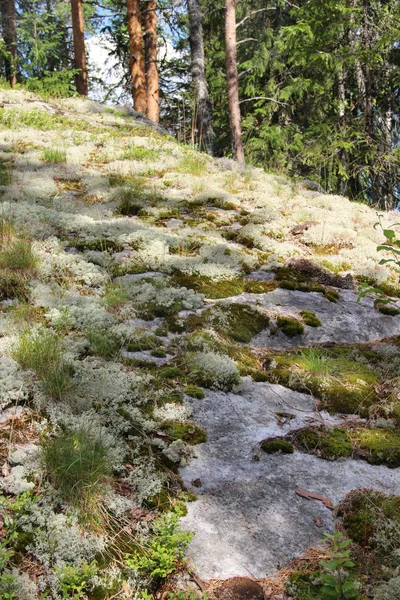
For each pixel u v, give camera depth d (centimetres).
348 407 371
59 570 232
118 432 316
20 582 227
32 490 271
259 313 473
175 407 345
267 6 1931
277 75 1891
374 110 1472
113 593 233
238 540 261
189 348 412
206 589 236
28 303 434
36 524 255
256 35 1942
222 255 566
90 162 855
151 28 1733
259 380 393
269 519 275
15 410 321
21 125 998
